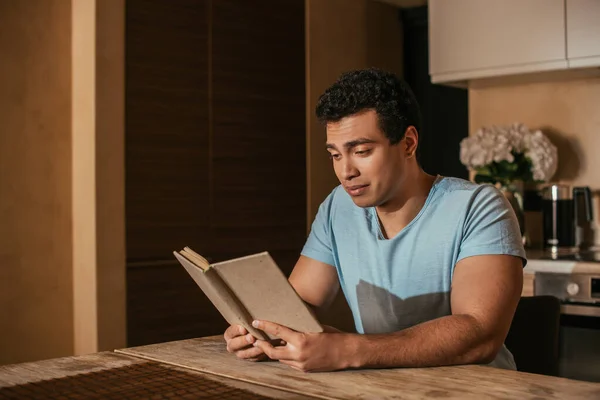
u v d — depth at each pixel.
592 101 3.25
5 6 2.97
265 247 3.57
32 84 3.03
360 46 4.11
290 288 1.18
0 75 2.96
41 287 3.05
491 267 1.40
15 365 1.36
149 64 3.09
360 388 1.13
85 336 3.01
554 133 3.36
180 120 3.21
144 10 3.07
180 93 3.21
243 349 1.35
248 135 3.50
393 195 1.47
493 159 3.14
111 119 2.96
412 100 1.46
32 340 3.03
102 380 1.21
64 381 1.21
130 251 3.03
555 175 3.37
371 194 1.41
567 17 2.97
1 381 1.23
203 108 3.30
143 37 3.07
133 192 3.04
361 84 1.37
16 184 3.00
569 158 3.32
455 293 1.43
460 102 4.24
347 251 1.63
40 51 3.06
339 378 1.20
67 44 3.12
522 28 3.09
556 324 1.80
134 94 3.04
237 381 1.20
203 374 1.25
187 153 3.24
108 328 2.95
